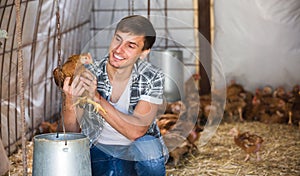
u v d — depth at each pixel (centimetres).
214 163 427
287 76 609
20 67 255
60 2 464
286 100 579
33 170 258
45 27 458
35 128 485
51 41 481
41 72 481
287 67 605
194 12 614
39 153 253
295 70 604
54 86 527
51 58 495
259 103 585
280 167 418
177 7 612
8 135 418
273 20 595
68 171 250
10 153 425
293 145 484
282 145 484
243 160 436
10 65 406
